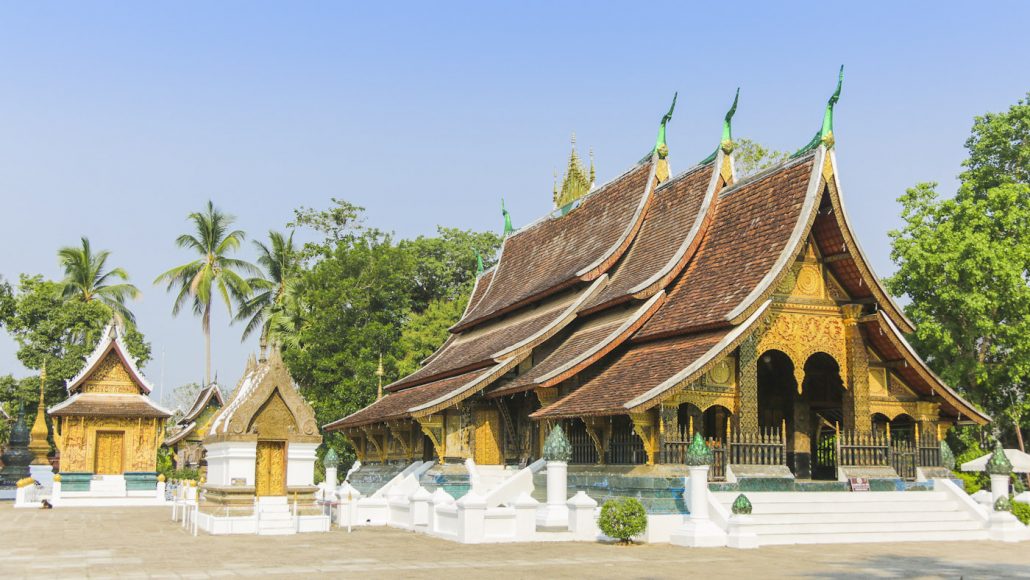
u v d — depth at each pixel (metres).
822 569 14.37
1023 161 39.12
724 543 17.75
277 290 61.50
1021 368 35.28
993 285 35.50
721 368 20.69
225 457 21.42
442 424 27.44
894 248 38.75
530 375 25.41
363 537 19.69
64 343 57.34
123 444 44.59
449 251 67.06
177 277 61.25
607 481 20.72
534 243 35.78
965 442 38.03
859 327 22.30
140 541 18.83
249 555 15.87
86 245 62.12
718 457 20.30
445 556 15.84
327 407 44.97
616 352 24.25
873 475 21.39
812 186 21.36
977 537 20.03
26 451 47.41
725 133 25.45
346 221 66.00
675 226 25.84
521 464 26.14
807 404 25.66
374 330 47.16
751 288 20.91
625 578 13.16
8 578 12.71
